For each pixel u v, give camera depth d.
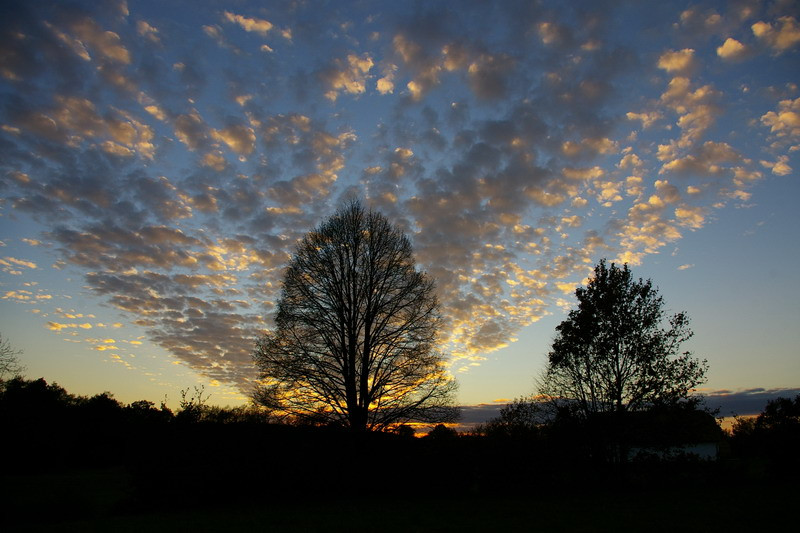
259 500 22.17
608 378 25.25
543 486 24.64
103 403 55.31
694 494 22.28
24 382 55.56
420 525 15.49
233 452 22.16
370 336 24.88
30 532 15.34
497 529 14.55
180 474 21.31
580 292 26.84
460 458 24.39
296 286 25.22
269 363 23.94
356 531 14.49
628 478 25.09
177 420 22.62
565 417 25.62
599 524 15.11
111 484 35.06
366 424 23.83
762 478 28.98
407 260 26.38
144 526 16.06
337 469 22.97
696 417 24.70
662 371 24.41
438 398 24.19
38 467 46.22
